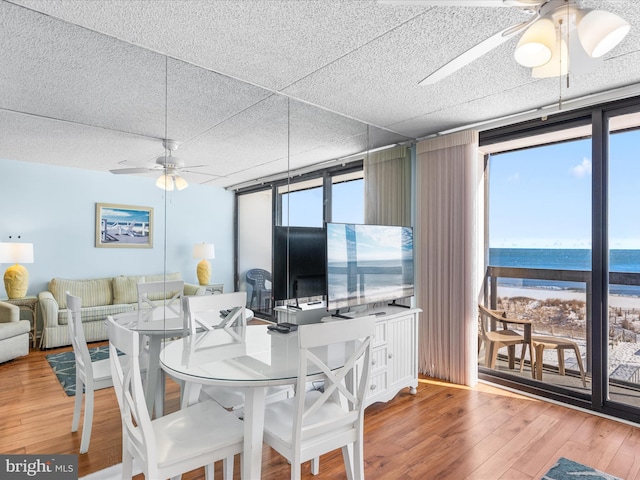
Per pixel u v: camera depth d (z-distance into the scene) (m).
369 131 3.42
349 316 3.01
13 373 1.85
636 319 2.77
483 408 2.89
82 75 2.04
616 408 2.69
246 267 2.64
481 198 3.71
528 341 3.36
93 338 2.03
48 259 1.94
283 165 2.83
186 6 1.61
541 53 1.50
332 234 2.91
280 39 1.89
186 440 1.55
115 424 2.07
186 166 2.38
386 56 2.09
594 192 2.80
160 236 2.29
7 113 1.87
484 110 3.00
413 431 2.52
